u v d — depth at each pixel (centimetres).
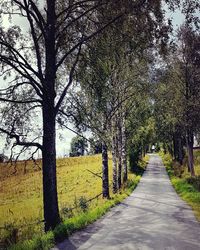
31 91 1755
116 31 1700
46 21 1805
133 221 1758
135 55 1884
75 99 1927
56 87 1988
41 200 4472
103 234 1415
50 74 1641
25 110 1705
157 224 1669
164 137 7475
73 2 1725
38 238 1244
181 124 4772
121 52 1936
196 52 4525
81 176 6450
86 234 1415
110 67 2819
